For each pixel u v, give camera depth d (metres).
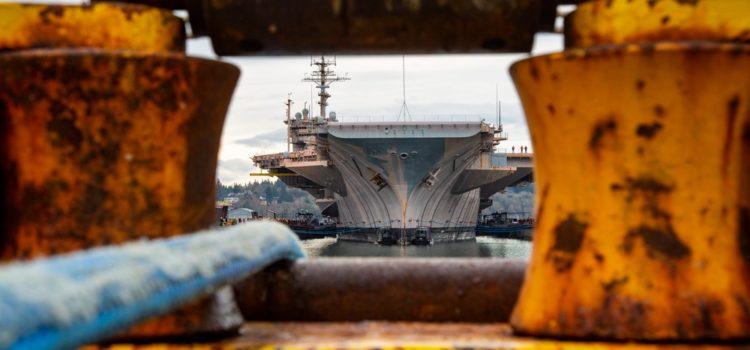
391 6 2.64
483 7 2.64
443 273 3.27
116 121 2.39
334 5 2.65
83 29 2.46
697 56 2.28
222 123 2.70
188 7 2.73
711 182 2.39
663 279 2.38
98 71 2.36
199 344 2.41
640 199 2.39
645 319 2.36
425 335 2.61
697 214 2.38
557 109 2.46
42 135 2.39
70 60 2.34
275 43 2.75
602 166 2.42
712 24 2.38
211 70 2.51
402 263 3.30
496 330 2.76
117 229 2.42
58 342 1.22
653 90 2.32
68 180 2.40
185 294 1.75
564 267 2.48
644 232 2.39
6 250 2.45
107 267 1.49
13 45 2.46
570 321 2.42
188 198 2.53
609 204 2.42
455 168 47.94
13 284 1.18
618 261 2.41
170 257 1.74
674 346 2.36
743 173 2.44
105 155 2.40
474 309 3.25
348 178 50.69
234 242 2.26
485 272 3.28
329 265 3.27
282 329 2.81
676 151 2.36
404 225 48.53
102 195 2.41
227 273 2.06
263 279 3.23
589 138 2.42
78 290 1.31
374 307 3.25
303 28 2.69
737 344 2.37
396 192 47.59
